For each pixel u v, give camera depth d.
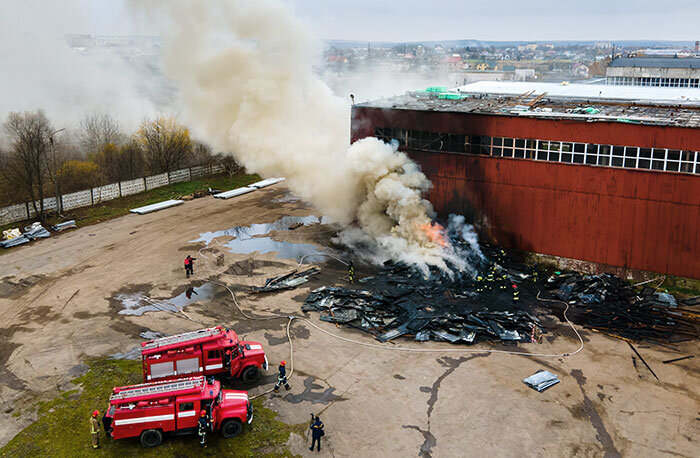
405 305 30.86
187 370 23.17
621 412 22.02
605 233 33.47
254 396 23.02
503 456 19.64
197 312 30.53
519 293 32.28
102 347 27.05
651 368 25.02
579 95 53.31
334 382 24.02
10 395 23.23
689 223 30.89
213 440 20.53
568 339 27.52
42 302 31.84
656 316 29.27
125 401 19.88
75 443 20.44
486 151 36.53
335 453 19.78
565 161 33.94
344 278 34.66
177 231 44.06
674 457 19.59
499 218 36.88
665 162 31.05
